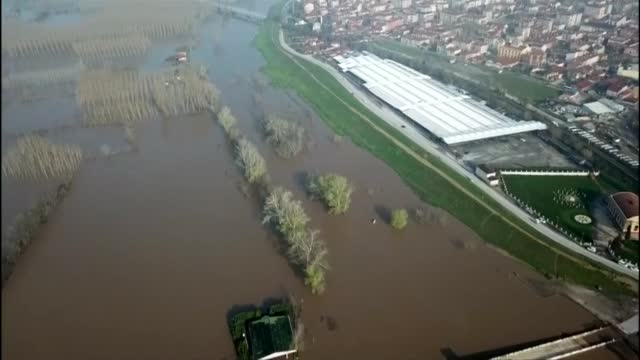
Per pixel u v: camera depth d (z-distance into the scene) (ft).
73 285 476.54
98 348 408.46
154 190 631.15
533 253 511.81
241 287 472.03
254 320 429.79
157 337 418.51
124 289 471.21
